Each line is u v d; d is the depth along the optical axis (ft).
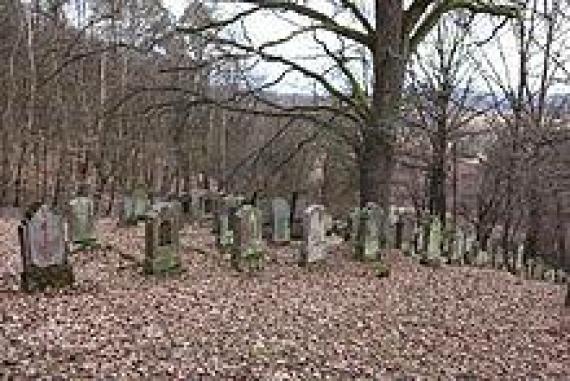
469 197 89.25
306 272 42.80
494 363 26.94
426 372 25.16
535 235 79.66
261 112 51.55
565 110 71.15
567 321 35.45
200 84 70.74
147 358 23.59
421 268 48.78
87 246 44.34
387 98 51.70
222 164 100.58
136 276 37.60
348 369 24.63
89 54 52.06
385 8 51.29
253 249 42.19
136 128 92.48
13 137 92.89
